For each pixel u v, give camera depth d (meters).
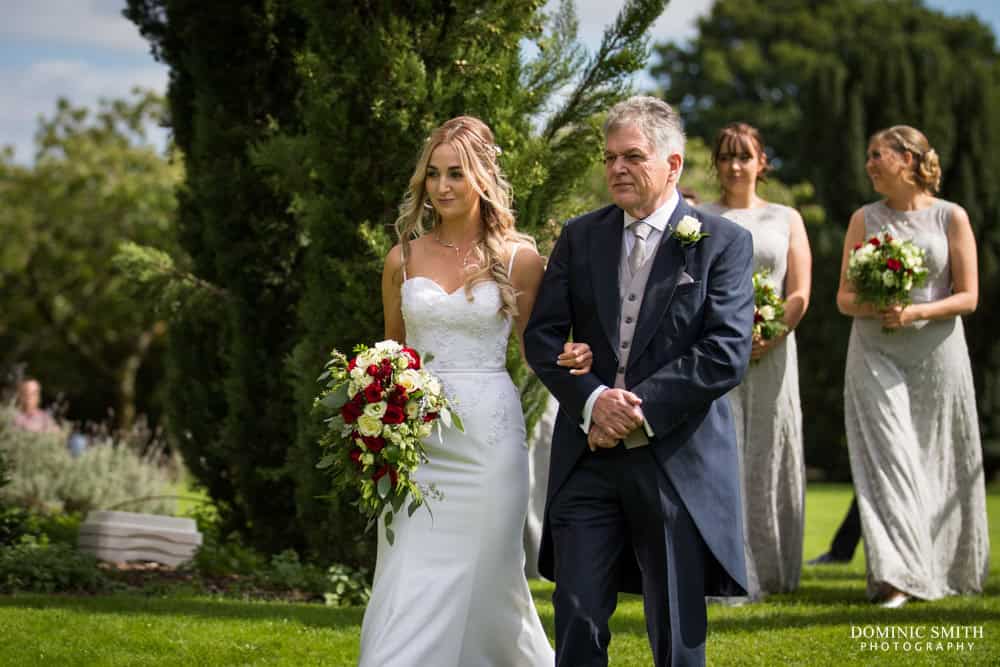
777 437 11.32
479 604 7.36
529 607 7.61
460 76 10.86
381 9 11.02
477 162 7.70
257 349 13.52
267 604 10.56
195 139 14.58
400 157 10.88
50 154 46.38
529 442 11.27
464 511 7.40
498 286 7.67
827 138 35.78
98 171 44.88
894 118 34.69
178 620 9.55
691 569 6.62
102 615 9.66
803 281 11.30
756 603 10.97
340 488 7.24
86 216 44.22
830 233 35.41
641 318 6.86
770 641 9.00
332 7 11.01
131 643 8.71
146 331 44.75
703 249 6.93
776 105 56.72
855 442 11.40
